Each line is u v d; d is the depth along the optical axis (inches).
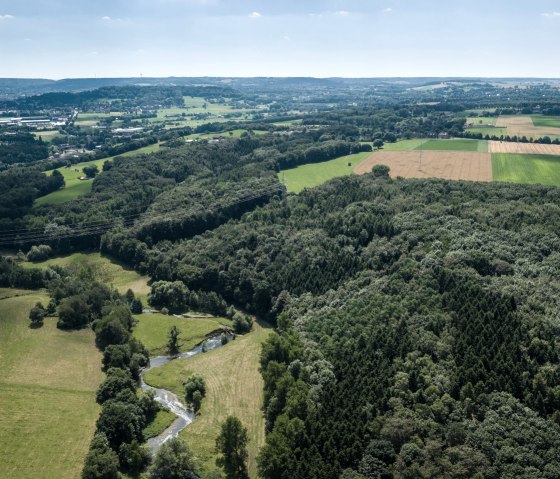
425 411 3558.1
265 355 4763.8
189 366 5231.3
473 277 4675.2
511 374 3661.4
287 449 3516.2
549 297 4340.6
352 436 3472.0
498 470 3107.8
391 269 5378.9
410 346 4175.7
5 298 6230.3
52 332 5634.8
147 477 3713.1
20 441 3966.5
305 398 3949.3
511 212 5979.3
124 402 4320.9
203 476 3715.6
